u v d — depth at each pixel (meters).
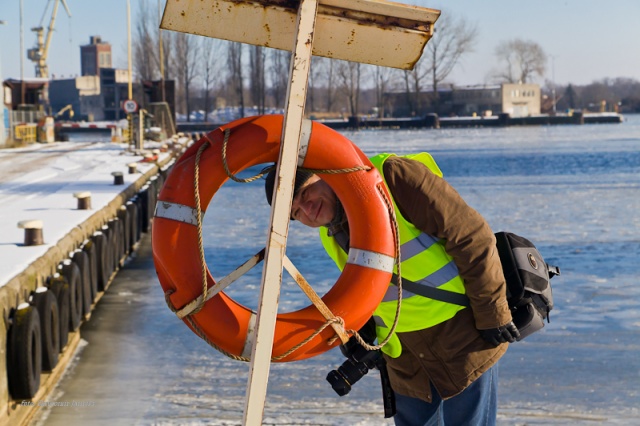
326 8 2.60
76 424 5.69
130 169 17.69
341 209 3.07
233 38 2.70
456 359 3.11
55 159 26.94
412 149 48.09
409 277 3.06
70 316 7.54
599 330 7.80
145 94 43.94
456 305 3.09
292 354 2.84
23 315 5.47
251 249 13.77
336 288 2.88
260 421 2.42
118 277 11.43
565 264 11.45
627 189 22.23
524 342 7.43
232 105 102.50
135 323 8.61
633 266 11.13
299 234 14.68
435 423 3.29
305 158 2.85
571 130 78.19
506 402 5.96
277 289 2.40
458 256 2.96
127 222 13.09
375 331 3.35
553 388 6.23
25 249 7.18
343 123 90.44
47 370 6.36
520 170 30.44
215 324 2.81
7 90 43.50
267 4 2.61
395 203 2.99
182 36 90.75
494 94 103.75
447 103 104.50
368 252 2.86
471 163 34.97
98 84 121.88
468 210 2.96
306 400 6.02
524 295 3.19
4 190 15.07
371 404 5.94
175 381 6.63
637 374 6.49
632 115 143.88
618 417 5.64
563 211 17.80
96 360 7.24
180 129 85.88
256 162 2.84
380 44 2.68
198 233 2.79
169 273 2.79
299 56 2.40
